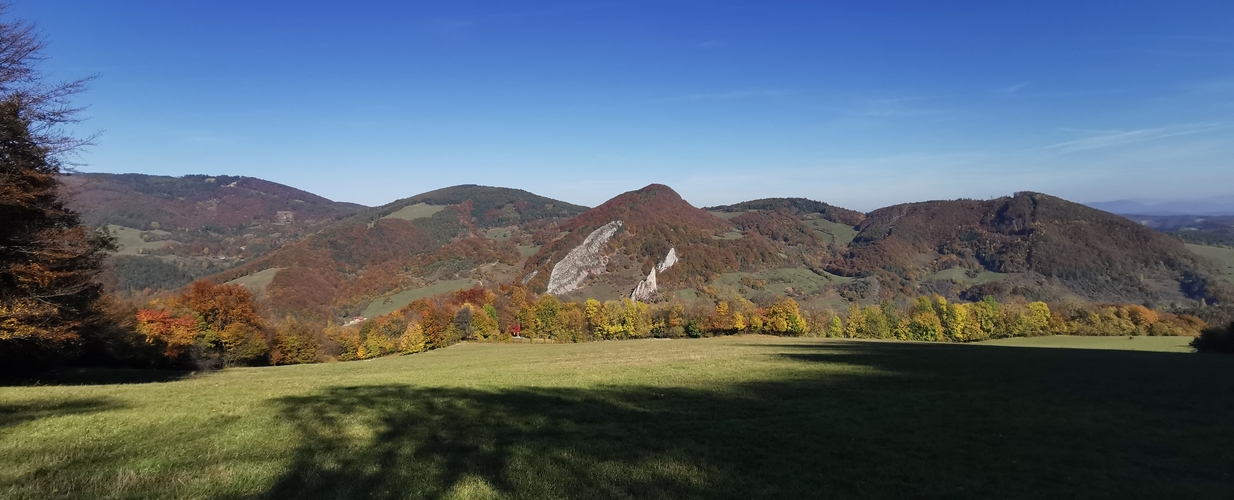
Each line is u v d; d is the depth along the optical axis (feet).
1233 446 43.42
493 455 36.99
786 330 309.01
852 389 72.02
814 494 32.14
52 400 55.01
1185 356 122.62
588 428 46.88
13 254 73.51
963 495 32.76
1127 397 64.64
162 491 27.68
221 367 179.22
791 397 65.57
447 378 87.71
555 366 113.60
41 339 79.66
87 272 88.28
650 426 48.34
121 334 138.00
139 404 54.19
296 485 29.50
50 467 30.50
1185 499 32.58
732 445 42.16
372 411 50.93
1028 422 51.39
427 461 34.86
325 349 278.26
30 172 71.77
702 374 90.68
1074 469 37.65
